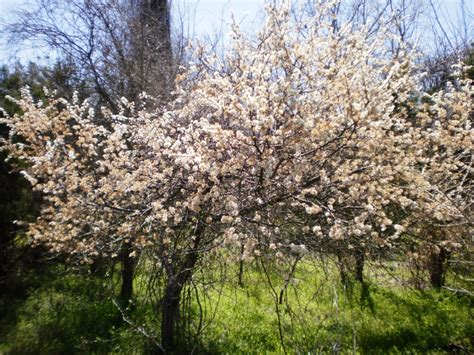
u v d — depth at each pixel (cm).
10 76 835
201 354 532
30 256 750
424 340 604
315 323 591
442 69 803
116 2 1010
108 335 598
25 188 737
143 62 917
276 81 388
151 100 792
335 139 379
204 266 476
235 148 391
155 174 422
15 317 661
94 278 739
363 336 597
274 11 421
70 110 510
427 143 503
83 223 465
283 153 391
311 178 411
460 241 528
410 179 421
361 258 507
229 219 351
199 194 385
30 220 743
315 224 420
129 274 672
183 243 466
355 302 688
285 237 415
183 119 520
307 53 410
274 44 420
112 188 450
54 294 741
